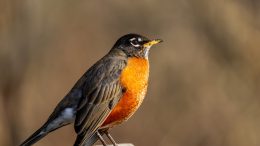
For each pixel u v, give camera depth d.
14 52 16.47
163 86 19.55
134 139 18.48
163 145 18.45
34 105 19.27
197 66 19.39
